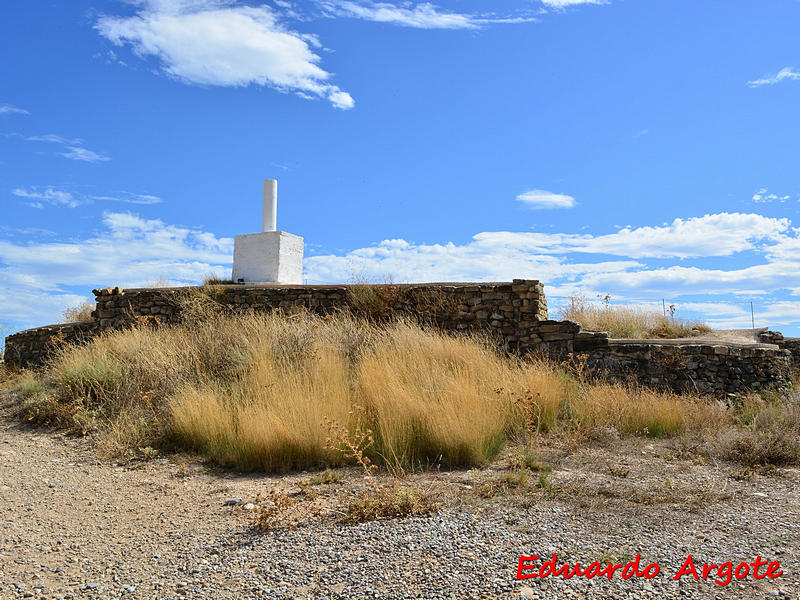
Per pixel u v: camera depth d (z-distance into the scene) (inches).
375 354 372.8
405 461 251.6
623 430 325.7
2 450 301.1
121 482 253.1
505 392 319.6
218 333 415.5
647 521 178.5
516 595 133.3
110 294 543.5
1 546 184.7
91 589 151.6
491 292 480.1
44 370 450.3
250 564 158.7
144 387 354.3
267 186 659.4
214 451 279.7
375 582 142.9
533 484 217.9
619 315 650.2
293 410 277.4
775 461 261.3
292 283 632.4
